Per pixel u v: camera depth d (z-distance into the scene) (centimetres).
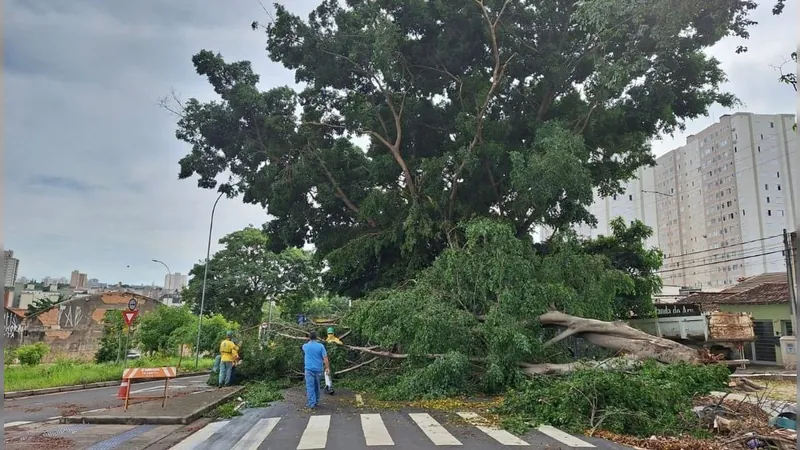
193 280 4772
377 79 2278
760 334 2805
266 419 1026
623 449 754
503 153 2088
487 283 1524
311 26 2298
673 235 6950
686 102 2250
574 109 2223
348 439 823
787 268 2133
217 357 1741
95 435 880
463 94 2247
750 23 1469
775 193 5725
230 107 2375
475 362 1410
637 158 2450
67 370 2208
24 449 773
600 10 1427
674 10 1405
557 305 1611
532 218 2084
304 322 2006
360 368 1712
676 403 928
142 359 3130
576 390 938
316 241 2714
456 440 811
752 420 875
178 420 980
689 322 2373
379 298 1730
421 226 2084
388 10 2191
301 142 2412
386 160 2250
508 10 2133
